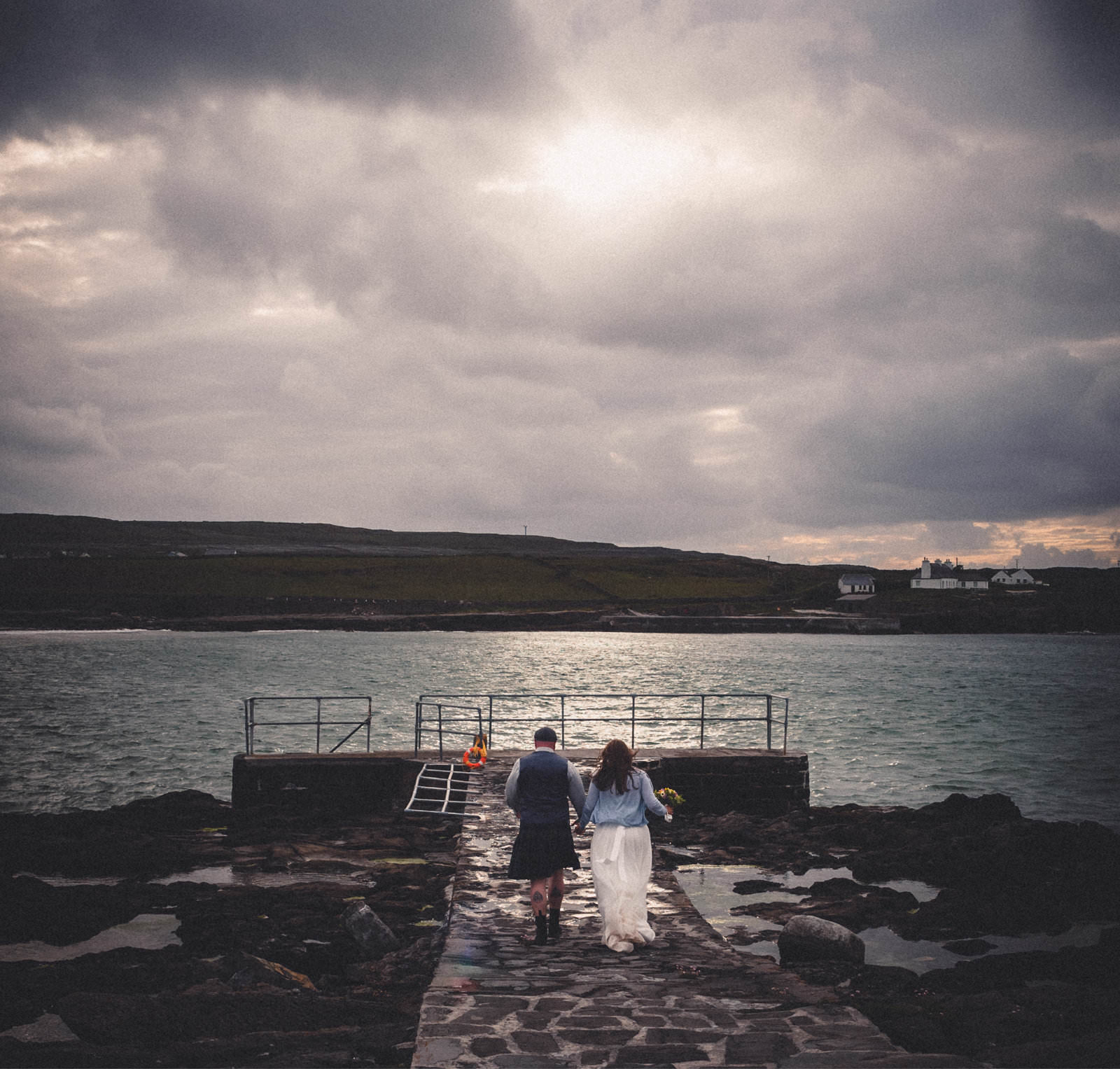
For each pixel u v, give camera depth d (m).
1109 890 13.77
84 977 8.98
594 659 88.88
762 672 73.94
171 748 33.41
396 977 9.06
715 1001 6.47
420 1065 5.25
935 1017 8.10
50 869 14.95
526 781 8.30
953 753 33.88
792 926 10.52
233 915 11.97
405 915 12.09
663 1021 6.03
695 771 19.09
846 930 10.45
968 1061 5.34
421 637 128.25
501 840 12.80
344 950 10.37
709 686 60.53
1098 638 139.50
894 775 29.23
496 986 6.81
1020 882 14.15
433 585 190.38
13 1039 7.11
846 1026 5.95
